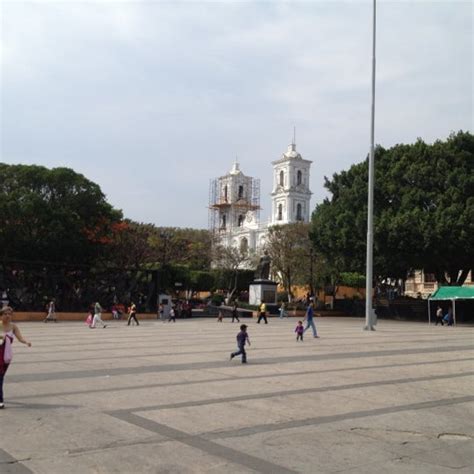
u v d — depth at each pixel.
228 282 74.19
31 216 49.19
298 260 64.00
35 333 28.67
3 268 40.97
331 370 14.96
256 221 123.06
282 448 7.55
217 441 7.81
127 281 47.28
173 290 67.19
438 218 46.81
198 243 77.56
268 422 8.95
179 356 17.83
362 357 18.31
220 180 134.12
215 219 133.38
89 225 53.00
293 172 119.31
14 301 41.44
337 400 10.81
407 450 7.61
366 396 11.28
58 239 49.50
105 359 16.81
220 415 9.34
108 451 7.26
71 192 52.69
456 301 51.31
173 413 9.43
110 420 8.87
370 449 7.61
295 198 118.38
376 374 14.35
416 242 47.03
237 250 82.31
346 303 59.34
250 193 133.88
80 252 51.41
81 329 32.56
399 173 51.62
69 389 11.55
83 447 7.41
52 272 43.28
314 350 20.45
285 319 48.59
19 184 51.34
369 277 34.31
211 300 66.25
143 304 47.94
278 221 115.81
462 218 45.75
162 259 61.72
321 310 58.25
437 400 11.05
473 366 16.36
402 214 48.44
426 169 49.84
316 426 8.76
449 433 8.56
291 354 18.92
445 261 48.59
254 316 51.38
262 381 12.88
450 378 13.89
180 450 7.36
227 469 6.66
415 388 12.34
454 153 50.94
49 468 6.56
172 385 12.15
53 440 7.71
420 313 54.19
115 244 55.72
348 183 58.22
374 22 34.41
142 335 27.62
